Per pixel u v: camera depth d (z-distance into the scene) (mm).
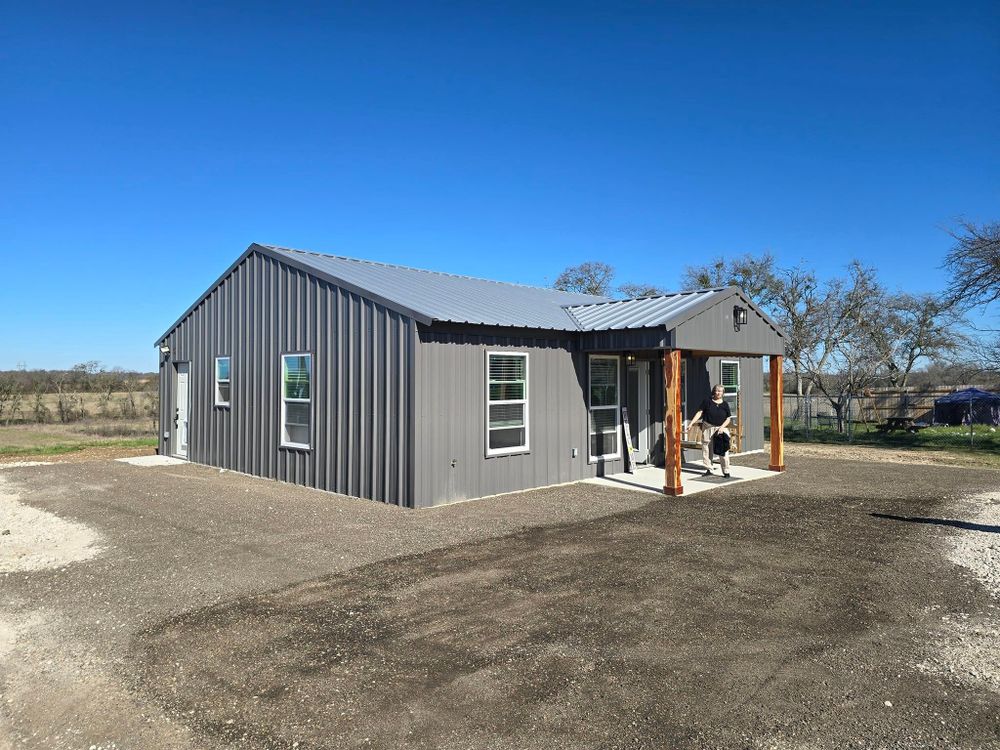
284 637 4676
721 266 34312
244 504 9664
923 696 3795
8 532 7840
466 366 10195
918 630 4805
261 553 6910
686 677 4035
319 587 5781
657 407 14297
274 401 12289
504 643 4555
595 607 5273
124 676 4086
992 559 6688
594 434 12523
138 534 7750
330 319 11070
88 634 4746
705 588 5754
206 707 3691
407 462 9562
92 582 5934
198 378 14594
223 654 4395
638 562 6574
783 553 6930
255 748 3279
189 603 5383
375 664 4227
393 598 5488
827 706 3676
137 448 17641
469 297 12203
